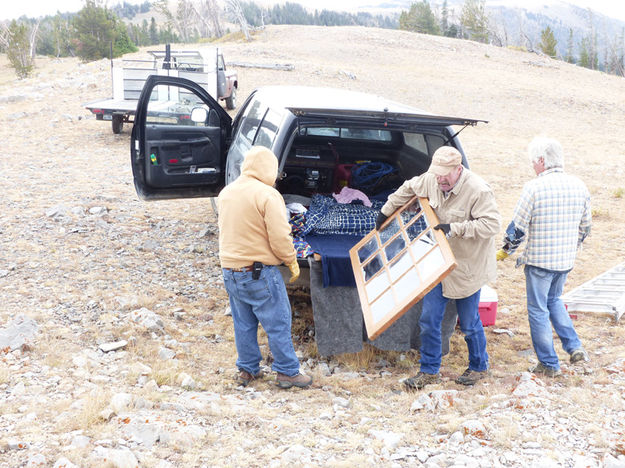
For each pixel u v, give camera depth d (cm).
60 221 717
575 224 398
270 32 4612
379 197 583
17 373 372
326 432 332
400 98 2355
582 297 561
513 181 1194
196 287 566
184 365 418
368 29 4666
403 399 386
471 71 3294
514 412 348
